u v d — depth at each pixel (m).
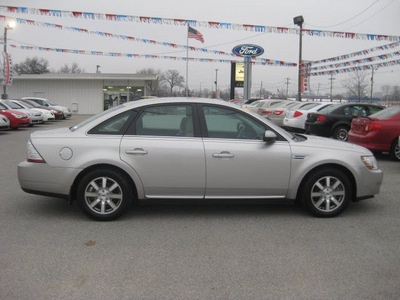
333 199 4.80
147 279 3.20
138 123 4.63
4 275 3.22
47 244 3.90
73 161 4.45
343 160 4.73
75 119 26.66
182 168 4.53
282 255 3.70
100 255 3.65
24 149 10.78
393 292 3.04
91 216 4.57
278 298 2.93
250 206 5.35
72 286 3.06
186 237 4.15
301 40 20.98
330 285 3.13
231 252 3.77
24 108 18.94
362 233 4.32
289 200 4.77
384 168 8.27
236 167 4.58
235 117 4.74
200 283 3.14
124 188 4.53
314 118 11.80
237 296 2.95
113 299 2.88
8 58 24.92
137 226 4.48
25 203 5.35
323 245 3.96
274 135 4.55
